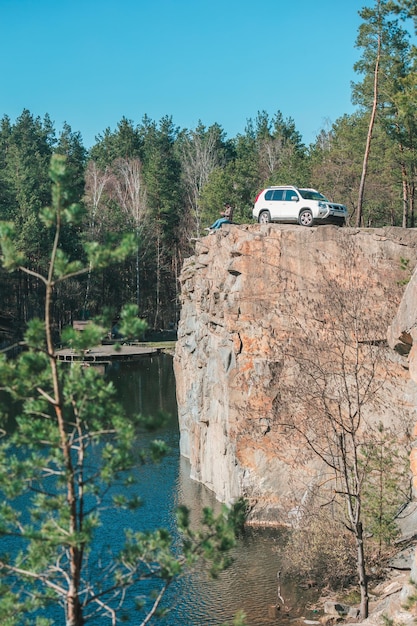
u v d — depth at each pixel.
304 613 21.42
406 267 28.14
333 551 23.20
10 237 11.38
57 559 11.49
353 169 60.38
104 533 27.12
